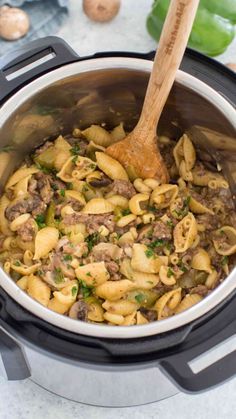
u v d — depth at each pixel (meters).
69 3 0.90
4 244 0.72
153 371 0.65
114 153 0.74
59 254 0.70
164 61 0.61
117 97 0.73
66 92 0.70
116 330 0.57
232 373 0.57
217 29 0.83
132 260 0.69
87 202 0.74
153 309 0.68
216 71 0.69
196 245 0.72
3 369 0.68
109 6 0.87
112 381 0.68
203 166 0.76
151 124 0.69
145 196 0.73
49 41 0.67
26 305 0.58
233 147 0.69
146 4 0.90
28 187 0.74
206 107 0.68
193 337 0.58
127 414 0.76
